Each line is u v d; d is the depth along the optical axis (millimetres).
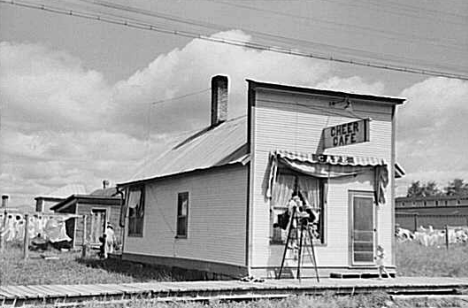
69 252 30969
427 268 20812
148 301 12609
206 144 21203
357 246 16844
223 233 17062
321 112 16812
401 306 13836
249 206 15844
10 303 11656
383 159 17422
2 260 22781
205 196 18297
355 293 14602
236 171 16641
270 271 15836
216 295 13461
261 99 16234
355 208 16969
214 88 24703
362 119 16453
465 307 13953
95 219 33812
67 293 12219
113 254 25953
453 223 38156
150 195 22656
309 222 16172
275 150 16203
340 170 16766
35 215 31531
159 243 21406
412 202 41719
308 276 16141
